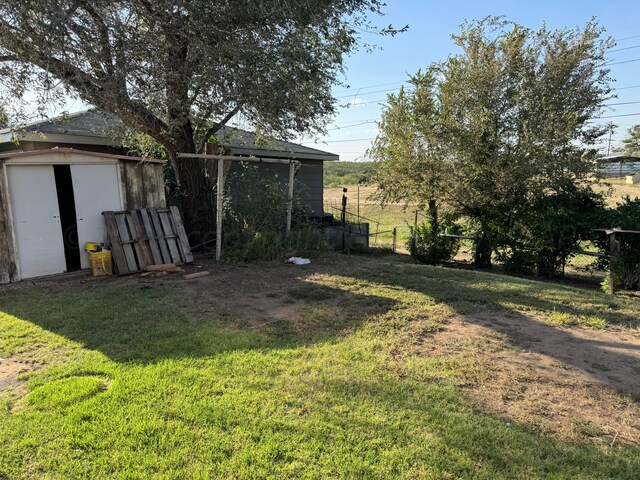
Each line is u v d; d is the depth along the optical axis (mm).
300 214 9805
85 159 7012
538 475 2279
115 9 5297
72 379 3221
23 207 6516
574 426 2736
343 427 2652
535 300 5723
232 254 7984
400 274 7312
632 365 3670
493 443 2541
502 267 9703
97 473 2221
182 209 8797
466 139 9352
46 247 6762
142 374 3295
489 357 3793
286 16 6293
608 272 7641
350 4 6902
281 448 2428
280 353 3770
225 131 11688
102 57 5523
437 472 2273
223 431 2584
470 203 9789
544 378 3395
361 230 12117
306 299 5656
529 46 9500
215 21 6027
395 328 4539
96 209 7180
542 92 9188
